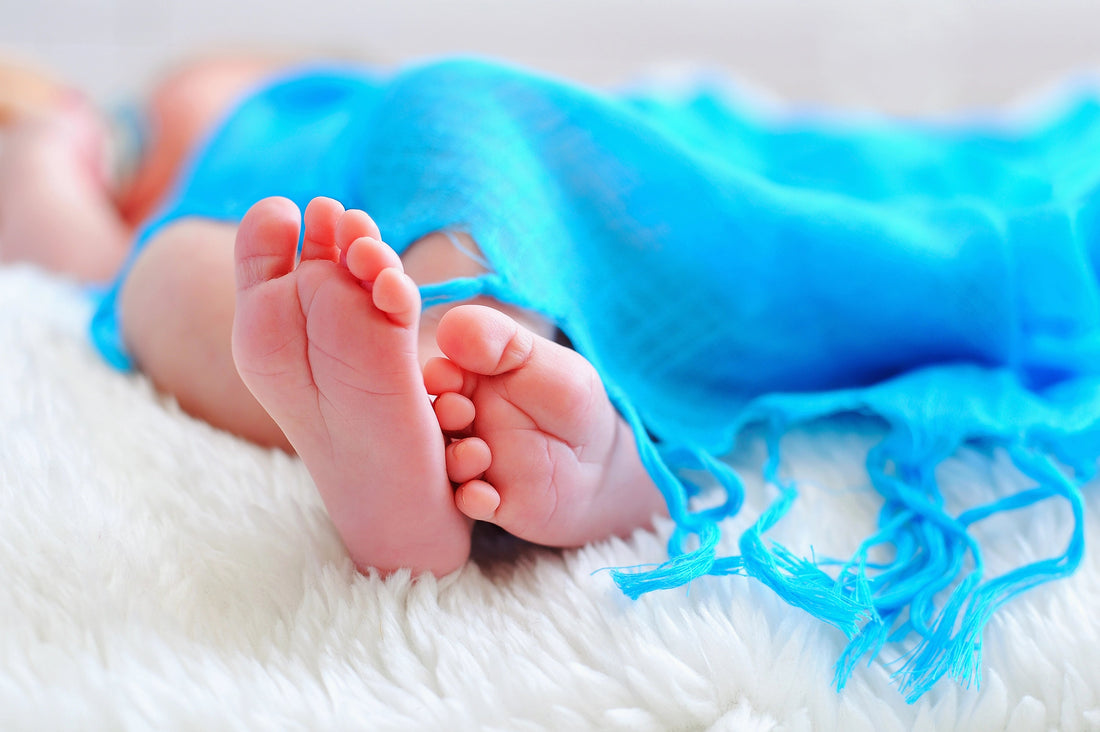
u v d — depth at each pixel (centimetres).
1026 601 49
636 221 60
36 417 59
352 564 50
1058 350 63
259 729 39
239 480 56
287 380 42
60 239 111
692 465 57
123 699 39
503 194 54
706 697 43
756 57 181
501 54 181
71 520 49
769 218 62
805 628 46
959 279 62
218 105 138
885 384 62
